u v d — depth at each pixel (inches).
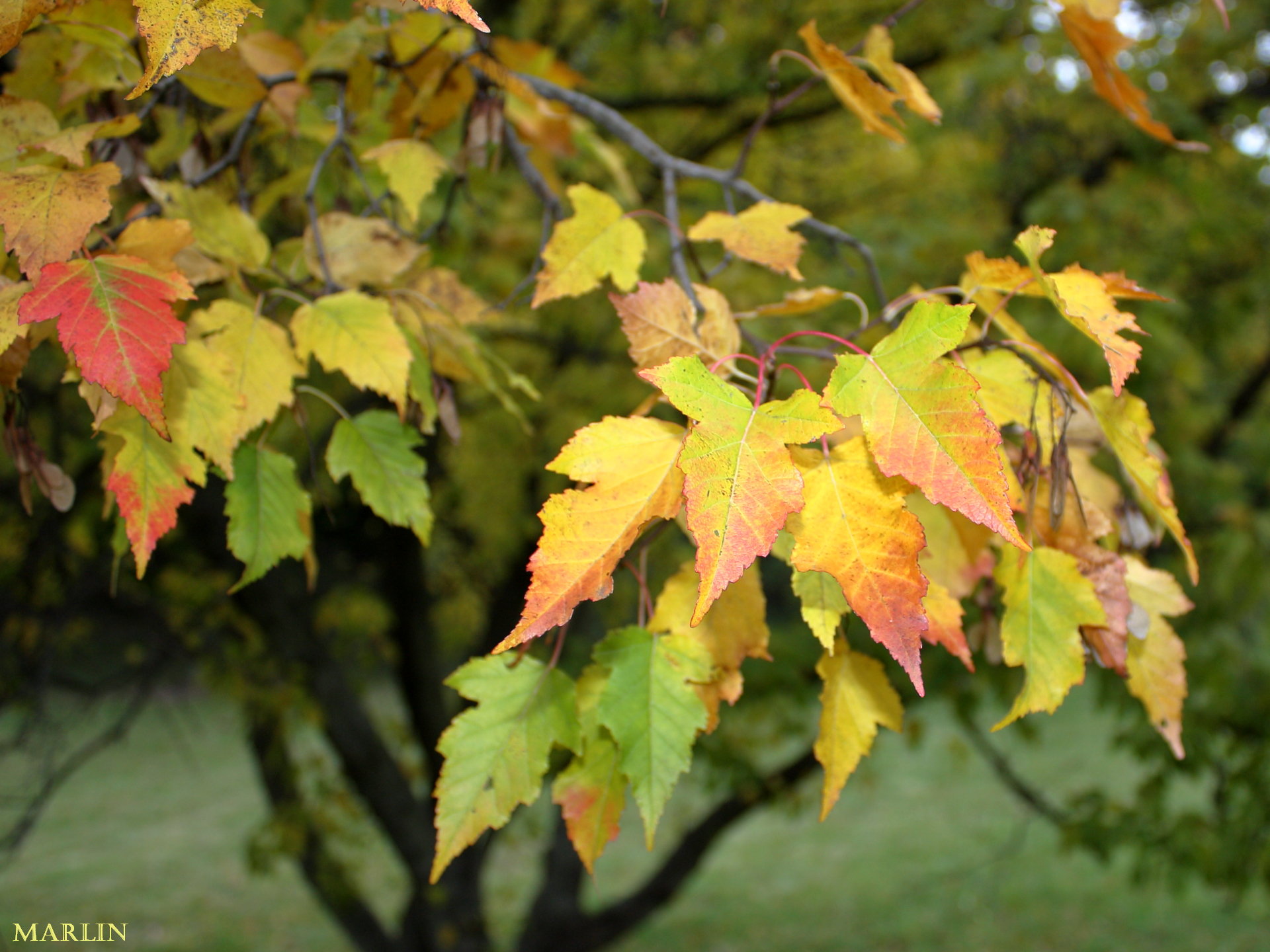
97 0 44.3
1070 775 478.6
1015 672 165.2
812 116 193.6
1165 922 333.1
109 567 158.1
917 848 410.3
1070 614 38.9
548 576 28.5
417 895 221.8
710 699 37.8
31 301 33.5
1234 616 172.1
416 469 48.4
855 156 204.5
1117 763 489.7
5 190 36.0
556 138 79.7
